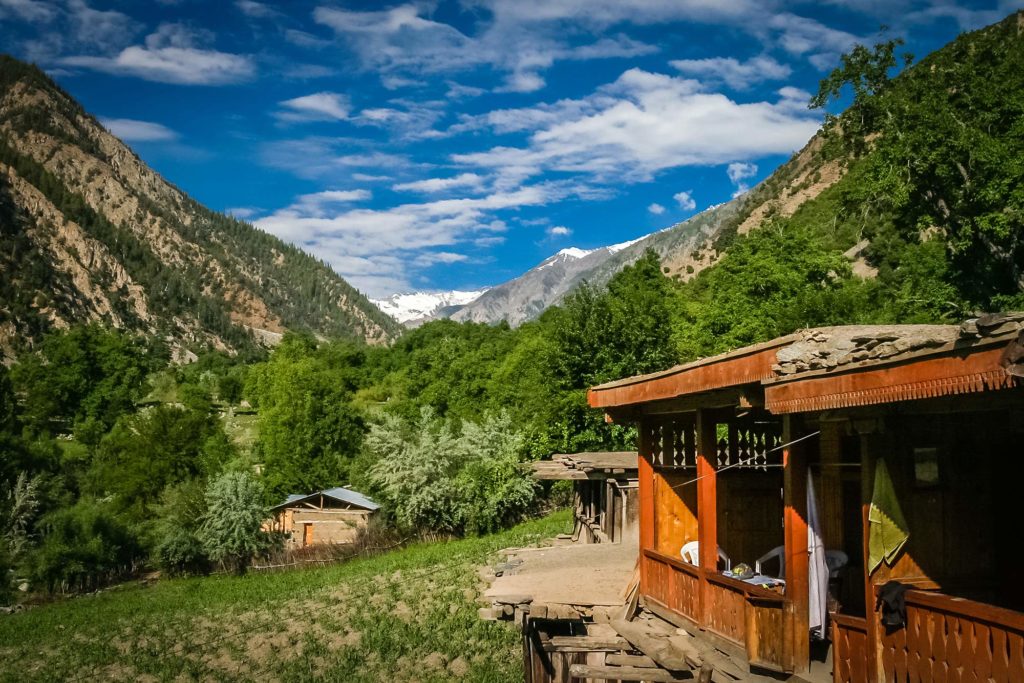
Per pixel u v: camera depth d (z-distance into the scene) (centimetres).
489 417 5059
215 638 3000
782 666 791
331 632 2780
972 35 3741
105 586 5047
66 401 11512
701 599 971
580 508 2952
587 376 4253
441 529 4841
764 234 5447
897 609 652
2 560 4809
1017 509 705
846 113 4141
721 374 872
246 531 5103
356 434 8162
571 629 1226
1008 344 480
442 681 2023
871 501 687
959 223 3672
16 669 2827
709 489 994
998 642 557
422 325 16300
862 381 621
